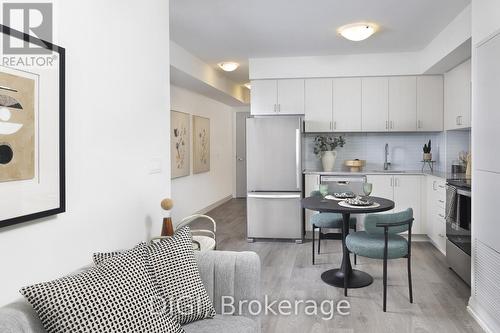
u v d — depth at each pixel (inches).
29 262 56.3
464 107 169.2
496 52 92.1
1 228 51.7
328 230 207.0
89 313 46.8
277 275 143.0
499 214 91.7
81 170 67.1
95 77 70.7
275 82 214.5
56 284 47.3
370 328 100.2
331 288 129.1
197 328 62.5
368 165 221.1
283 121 195.3
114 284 50.9
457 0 131.0
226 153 353.7
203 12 141.3
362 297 121.1
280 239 203.9
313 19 149.9
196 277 66.3
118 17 78.1
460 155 183.8
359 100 209.3
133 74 84.0
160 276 61.7
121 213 79.4
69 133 64.1
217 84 248.4
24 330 44.3
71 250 64.8
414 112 205.2
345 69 207.3
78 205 66.4
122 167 79.7
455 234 138.7
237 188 375.2
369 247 113.3
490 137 96.2
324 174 201.9
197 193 271.3
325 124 211.8
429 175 187.8
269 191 197.6
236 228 230.4
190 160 257.1
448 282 134.2
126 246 81.2
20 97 53.7
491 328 95.6
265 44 184.7
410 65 202.7
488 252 97.7
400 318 106.0
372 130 208.8
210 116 303.7
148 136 90.7
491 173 95.4
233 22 152.5
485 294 99.6
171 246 66.5
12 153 52.4
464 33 139.5
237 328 63.6
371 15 146.0
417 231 194.2
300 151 194.5
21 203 53.9
